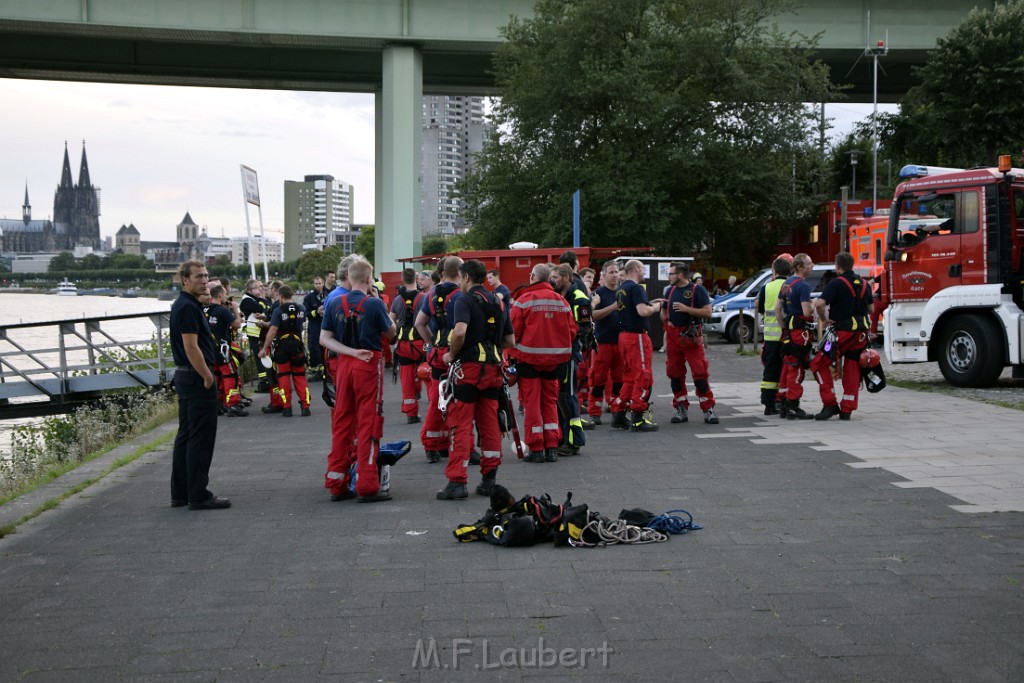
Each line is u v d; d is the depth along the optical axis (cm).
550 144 3412
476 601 477
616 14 3148
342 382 714
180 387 701
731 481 759
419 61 3619
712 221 3706
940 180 1439
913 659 393
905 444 912
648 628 434
